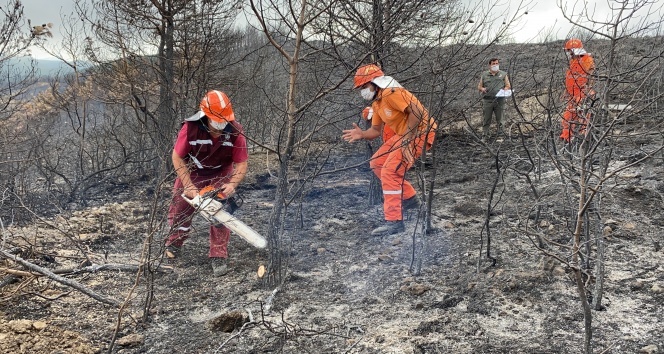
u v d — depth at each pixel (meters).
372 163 5.13
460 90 4.59
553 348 2.99
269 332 3.29
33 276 3.59
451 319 3.36
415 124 4.49
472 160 7.65
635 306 3.40
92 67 7.64
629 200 5.40
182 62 7.61
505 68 8.43
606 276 3.84
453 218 5.36
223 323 3.34
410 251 4.54
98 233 5.32
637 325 3.18
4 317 3.45
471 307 3.49
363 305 3.64
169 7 7.37
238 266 4.39
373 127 5.05
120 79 7.41
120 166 7.73
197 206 3.75
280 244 3.92
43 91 7.90
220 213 3.72
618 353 2.91
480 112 10.28
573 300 3.51
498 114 8.65
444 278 3.96
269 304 3.64
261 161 8.23
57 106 7.84
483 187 6.36
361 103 5.35
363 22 4.88
